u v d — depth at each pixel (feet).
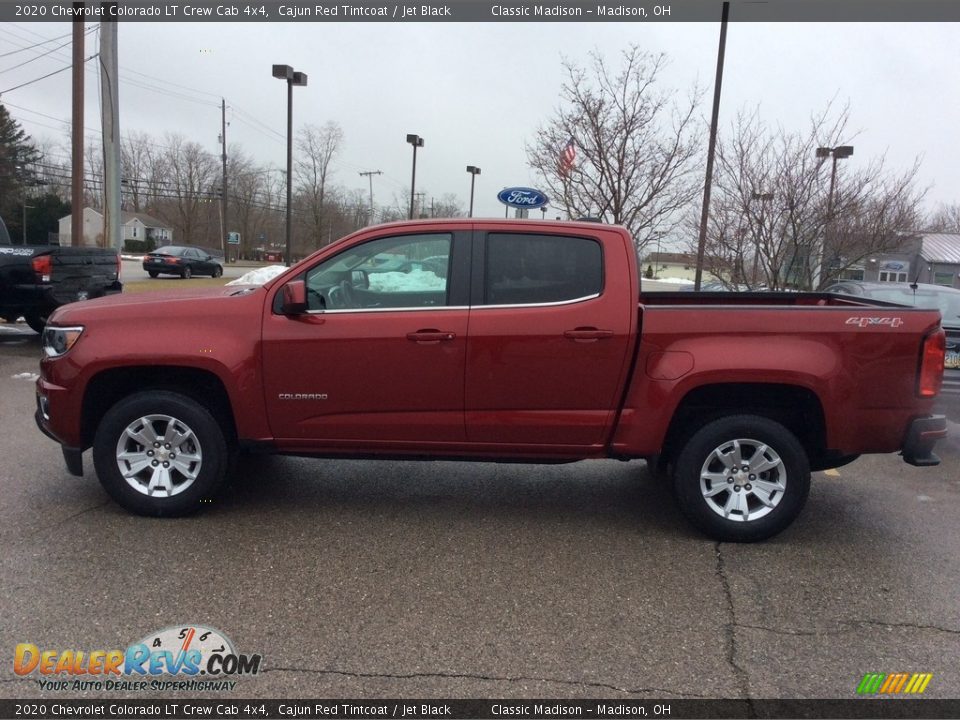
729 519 14.11
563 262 14.02
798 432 14.82
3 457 18.53
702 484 14.15
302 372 14.06
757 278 38.68
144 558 12.84
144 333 14.07
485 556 13.39
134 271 119.75
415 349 13.91
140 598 11.43
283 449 14.61
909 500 17.26
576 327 13.75
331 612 11.19
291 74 83.10
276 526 14.55
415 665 9.89
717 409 14.39
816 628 11.07
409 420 14.25
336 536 14.14
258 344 13.98
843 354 13.52
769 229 37.40
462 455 14.65
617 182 44.06
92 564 12.55
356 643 10.37
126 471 14.55
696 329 13.65
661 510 16.11
